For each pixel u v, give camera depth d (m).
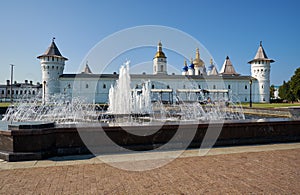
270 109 15.45
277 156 4.76
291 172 3.80
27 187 3.14
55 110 15.88
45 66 46.38
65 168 3.95
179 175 3.65
